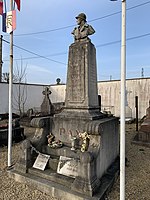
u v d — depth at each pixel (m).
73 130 4.43
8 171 4.09
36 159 4.13
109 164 4.47
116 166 4.55
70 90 4.94
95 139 3.82
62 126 4.61
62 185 3.40
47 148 4.40
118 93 14.34
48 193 3.38
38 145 4.38
